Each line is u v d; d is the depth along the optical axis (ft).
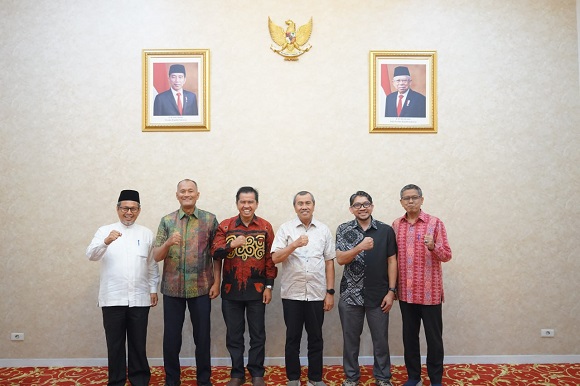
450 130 14.14
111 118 13.96
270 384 11.91
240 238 10.85
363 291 11.35
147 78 14.01
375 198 13.93
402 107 14.11
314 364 11.44
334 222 13.87
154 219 13.74
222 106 14.02
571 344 13.80
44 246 13.69
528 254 13.94
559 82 14.30
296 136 14.02
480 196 14.02
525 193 14.06
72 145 13.88
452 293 13.83
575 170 14.14
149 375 11.64
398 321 13.71
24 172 13.79
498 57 14.32
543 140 14.19
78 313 13.61
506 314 13.84
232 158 13.92
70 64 14.03
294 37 14.15
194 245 11.63
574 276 13.92
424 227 11.52
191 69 14.05
